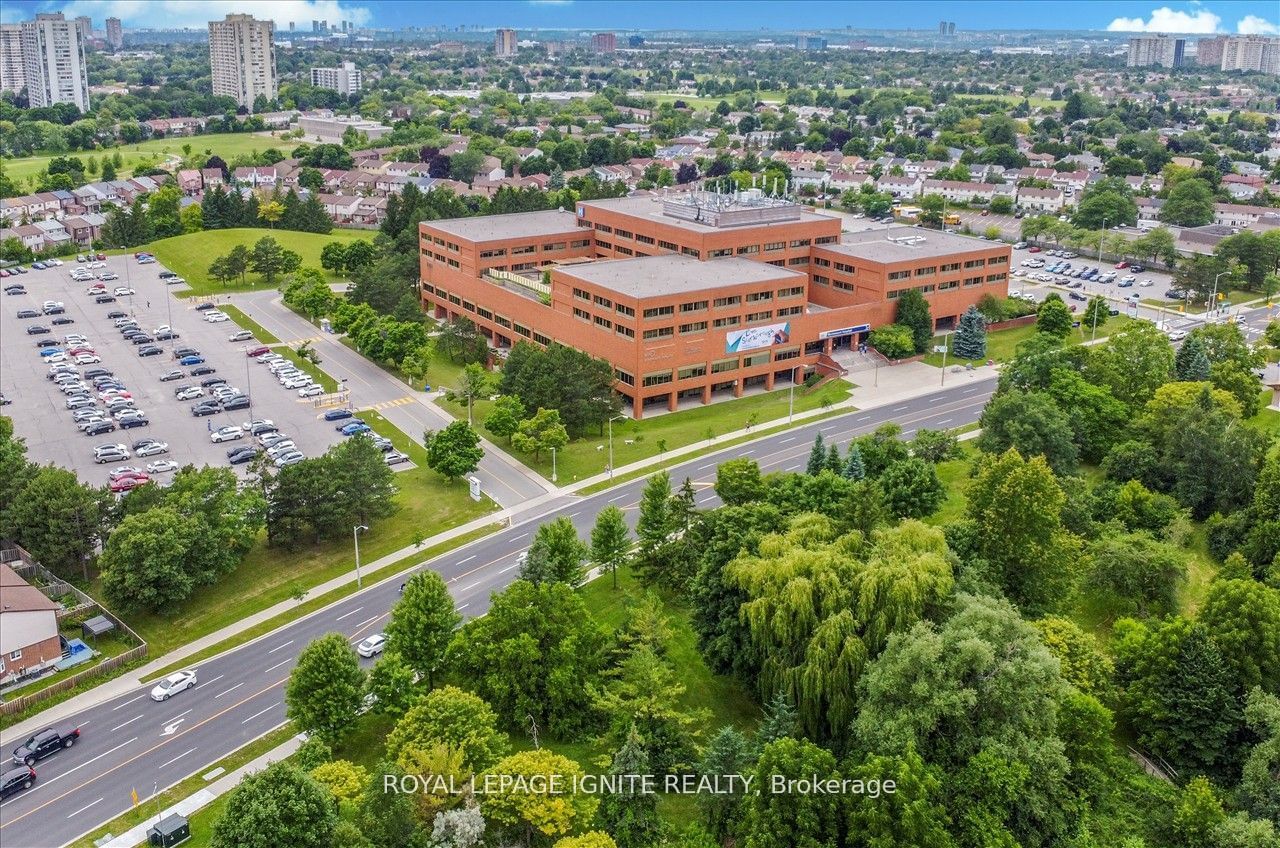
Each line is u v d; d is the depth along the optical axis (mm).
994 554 117688
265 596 131875
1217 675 101000
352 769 92500
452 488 161500
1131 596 124000
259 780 81188
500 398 180875
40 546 131250
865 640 98875
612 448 177125
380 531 147750
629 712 98688
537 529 148375
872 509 118125
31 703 111000
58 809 96312
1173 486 152000
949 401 198750
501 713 104375
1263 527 132500
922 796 83062
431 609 110312
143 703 111812
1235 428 150625
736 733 93125
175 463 170125
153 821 94438
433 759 88312
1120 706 106000
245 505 134875
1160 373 183750
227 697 112562
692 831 88188
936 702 89875
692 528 128250
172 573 123375
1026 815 89938
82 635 122875
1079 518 136250
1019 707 92000
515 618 107000
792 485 137875
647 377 190125
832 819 83812
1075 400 170250
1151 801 97250
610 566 135500
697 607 113312
